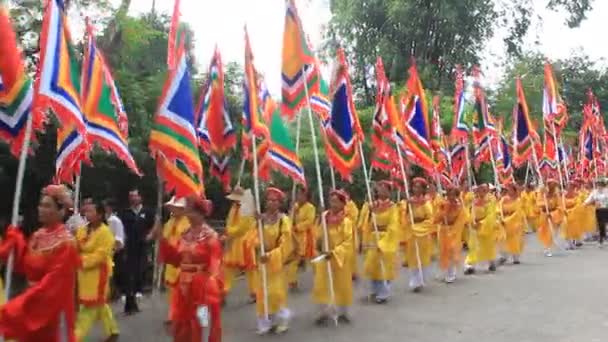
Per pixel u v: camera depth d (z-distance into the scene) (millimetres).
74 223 8375
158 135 8242
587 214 20359
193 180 8367
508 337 8789
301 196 12414
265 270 9359
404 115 14055
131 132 14172
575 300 11195
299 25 10734
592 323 9461
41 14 13125
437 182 17078
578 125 43000
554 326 9352
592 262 16094
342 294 9805
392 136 13445
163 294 12562
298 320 10219
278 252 9438
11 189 13766
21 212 14086
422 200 12859
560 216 18797
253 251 10688
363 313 10578
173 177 8320
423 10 29375
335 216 10289
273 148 10328
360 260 15898
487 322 9711
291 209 12875
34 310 5754
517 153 19547
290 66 10711
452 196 13789
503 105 33188
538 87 34406
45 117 8508
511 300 11367
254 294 11711
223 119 11383
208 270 6938
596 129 25906
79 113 7191
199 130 12195
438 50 30906
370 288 11688
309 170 20266
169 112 8242
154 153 8516
